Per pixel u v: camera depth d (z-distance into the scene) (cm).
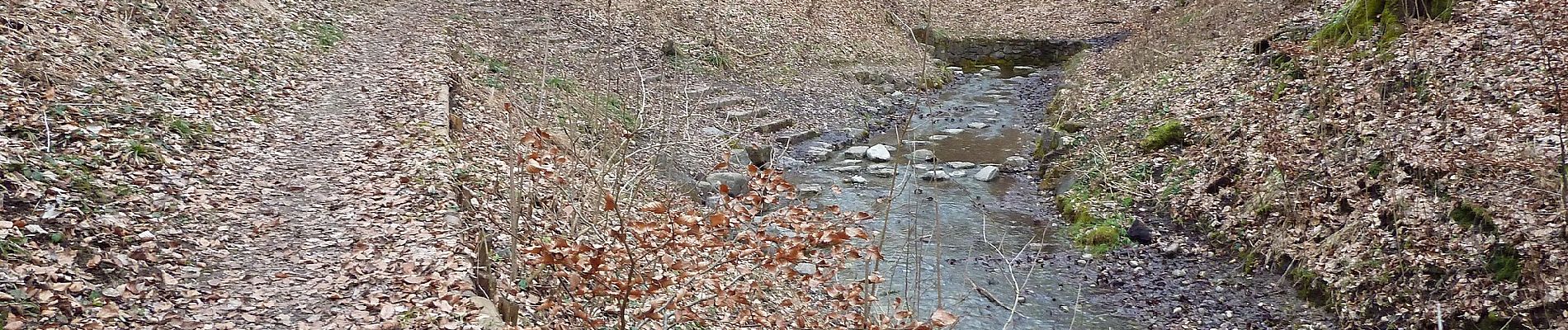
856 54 2348
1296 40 1580
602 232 851
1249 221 1058
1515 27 1236
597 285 636
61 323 564
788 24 2356
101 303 600
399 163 981
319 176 929
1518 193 869
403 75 1377
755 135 1630
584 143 1291
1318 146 1130
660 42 1972
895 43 2600
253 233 768
